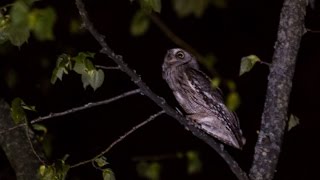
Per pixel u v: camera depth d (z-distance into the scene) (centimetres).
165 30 550
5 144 627
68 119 1218
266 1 1348
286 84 557
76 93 1209
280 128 554
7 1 656
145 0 504
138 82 509
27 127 576
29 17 466
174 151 1252
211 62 575
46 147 827
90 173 1156
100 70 528
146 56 1276
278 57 562
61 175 558
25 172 612
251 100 1293
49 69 1127
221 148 548
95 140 1236
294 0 567
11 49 1021
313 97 1312
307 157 1256
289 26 563
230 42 1341
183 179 1213
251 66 554
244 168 1144
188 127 542
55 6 1010
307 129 1287
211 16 1336
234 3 1344
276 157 549
